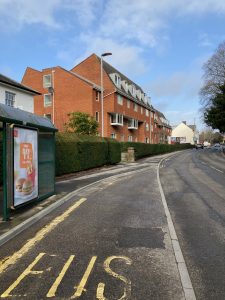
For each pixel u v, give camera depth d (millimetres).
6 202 8109
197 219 8773
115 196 12773
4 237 6668
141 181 18109
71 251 6082
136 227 7898
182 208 10320
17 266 5348
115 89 47312
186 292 4438
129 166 29438
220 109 54844
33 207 9852
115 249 6211
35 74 46438
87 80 46812
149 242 6676
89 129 35156
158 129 82688
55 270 5168
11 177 8445
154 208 10305
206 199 11961
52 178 12273
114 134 50000
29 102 27078
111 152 29328
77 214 9367
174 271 5164
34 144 9836
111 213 9516
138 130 63250
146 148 47438
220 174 21766
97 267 5297
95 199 12055
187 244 6578
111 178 19500
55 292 4406
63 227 7867
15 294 4359
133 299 4230
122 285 4637
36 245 6449
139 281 4777
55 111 44500
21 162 8953
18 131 8742
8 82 23875
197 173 22625
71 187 14758
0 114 7918
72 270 5168
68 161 19844
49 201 10945
